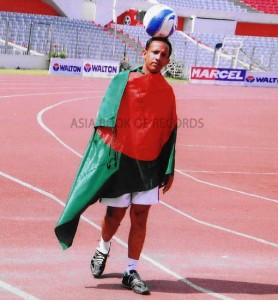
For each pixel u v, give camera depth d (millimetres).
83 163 4523
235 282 5137
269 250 6320
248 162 12289
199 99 25625
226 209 8062
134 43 37844
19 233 6059
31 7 38469
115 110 4406
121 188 4465
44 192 8023
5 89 21672
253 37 42594
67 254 5520
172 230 6723
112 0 41312
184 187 9242
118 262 5422
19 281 4715
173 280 5055
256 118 20656
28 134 12906
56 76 29422
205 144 14258
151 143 4477
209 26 45719
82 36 35250
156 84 4457
